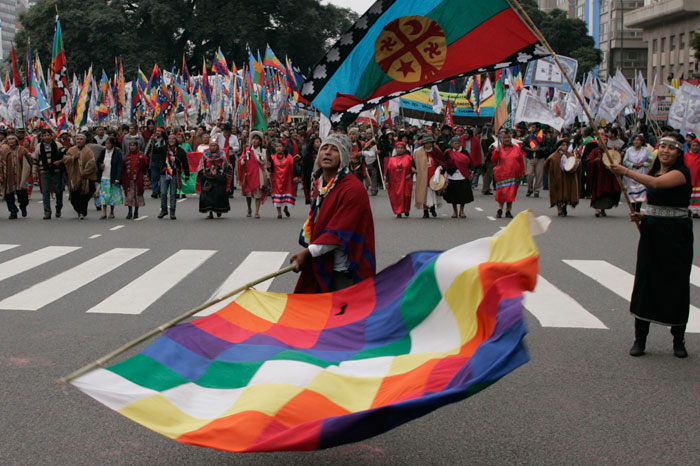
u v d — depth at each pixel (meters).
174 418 4.40
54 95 23.02
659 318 7.00
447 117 30.38
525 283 4.64
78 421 5.55
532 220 4.86
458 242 13.95
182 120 36.62
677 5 76.00
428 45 6.64
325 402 4.46
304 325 5.28
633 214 7.11
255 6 71.50
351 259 5.59
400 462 4.89
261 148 18.16
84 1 68.81
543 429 5.43
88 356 7.07
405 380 4.55
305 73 77.44
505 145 17.83
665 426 5.47
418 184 17.92
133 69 64.62
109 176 17.58
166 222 17.16
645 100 36.31
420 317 5.09
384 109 36.78
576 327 8.21
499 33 6.55
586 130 24.39
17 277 10.76
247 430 4.21
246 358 4.88
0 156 17.64
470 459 4.93
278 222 17.17
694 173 18.30
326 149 5.67
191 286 10.16
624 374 6.64
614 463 4.87
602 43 110.25
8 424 5.48
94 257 12.32
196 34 67.12
